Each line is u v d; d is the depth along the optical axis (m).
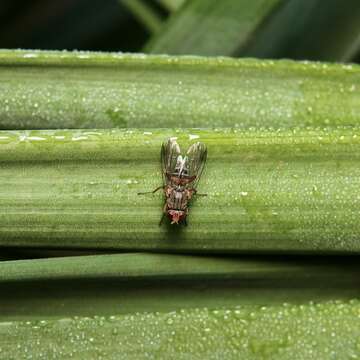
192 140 0.21
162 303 0.21
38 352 0.21
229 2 0.23
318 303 0.21
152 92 0.22
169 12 0.25
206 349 0.21
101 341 0.21
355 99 0.22
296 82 0.22
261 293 0.21
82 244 0.21
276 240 0.21
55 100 0.22
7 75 0.22
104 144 0.21
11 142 0.21
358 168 0.21
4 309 0.21
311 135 0.21
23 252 0.22
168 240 0.21
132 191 0.21
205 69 0.22
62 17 0.28
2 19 0.28
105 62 0.22
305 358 0.21
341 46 0.24
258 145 0.21
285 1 0.23
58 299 0.21
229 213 0.21
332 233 0.21
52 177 0.21
